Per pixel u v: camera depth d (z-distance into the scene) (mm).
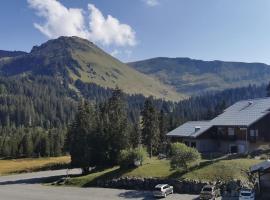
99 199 65875
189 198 63781
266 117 89812
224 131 94500
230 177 68250
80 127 98438
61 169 122750
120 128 97312
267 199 59781
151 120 114625
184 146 75250
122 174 79938
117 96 117812
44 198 68375
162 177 73750
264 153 81938
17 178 103125
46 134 198000
